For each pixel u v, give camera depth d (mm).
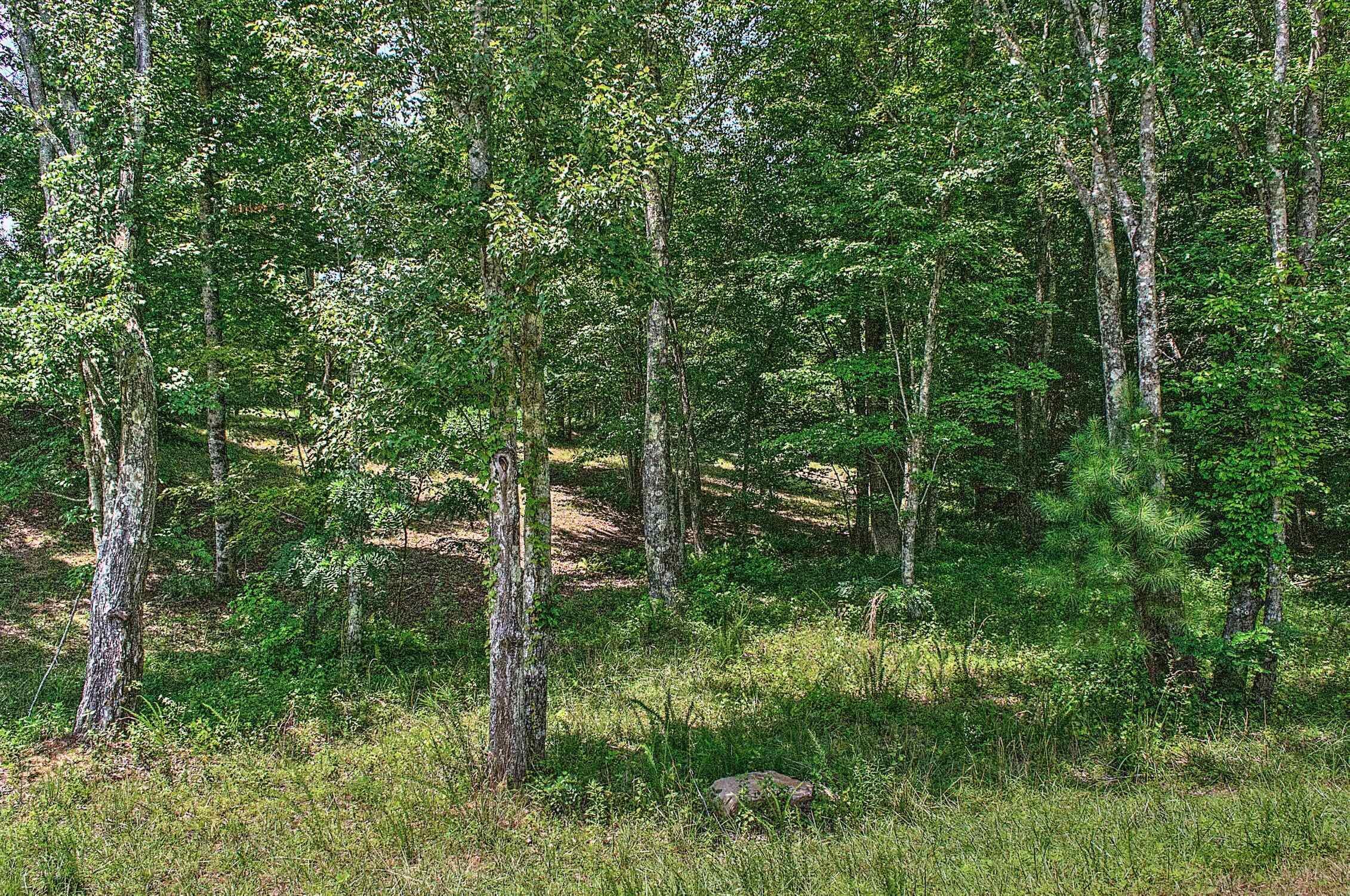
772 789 6855
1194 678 8609
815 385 14883
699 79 15062
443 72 7645
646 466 14125
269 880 5973
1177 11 10859
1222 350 9836
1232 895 4309
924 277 13148
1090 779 7215
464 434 7840
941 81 13086
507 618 7484
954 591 14492
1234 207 12062
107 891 5770
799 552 20641
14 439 16547
